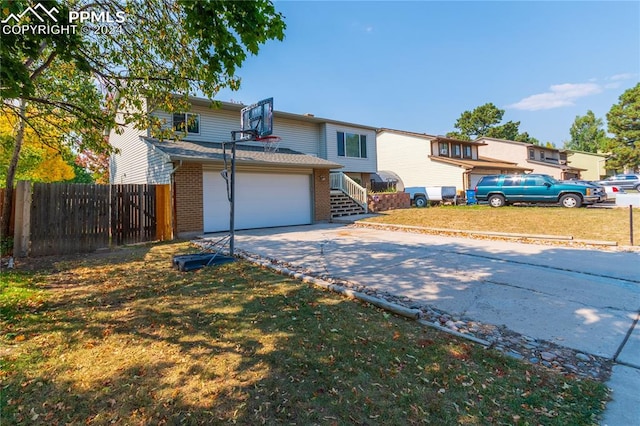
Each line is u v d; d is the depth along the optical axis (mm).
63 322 3770
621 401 2488
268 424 2195
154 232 9773
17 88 3566
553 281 5398
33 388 2545
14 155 9086
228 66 3945
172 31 6367
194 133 13734
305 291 4926
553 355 3162
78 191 8289
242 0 3381
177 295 4723
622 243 8180
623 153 37094
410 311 4000
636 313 4113
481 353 3170
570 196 15469
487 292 4898
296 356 3059
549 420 2273
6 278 5461
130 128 14281
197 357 3025
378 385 2643
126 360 2965
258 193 12867
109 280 5504
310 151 18609
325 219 15086
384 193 18547
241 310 4160
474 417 2297
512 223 11438
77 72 7281
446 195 20469
